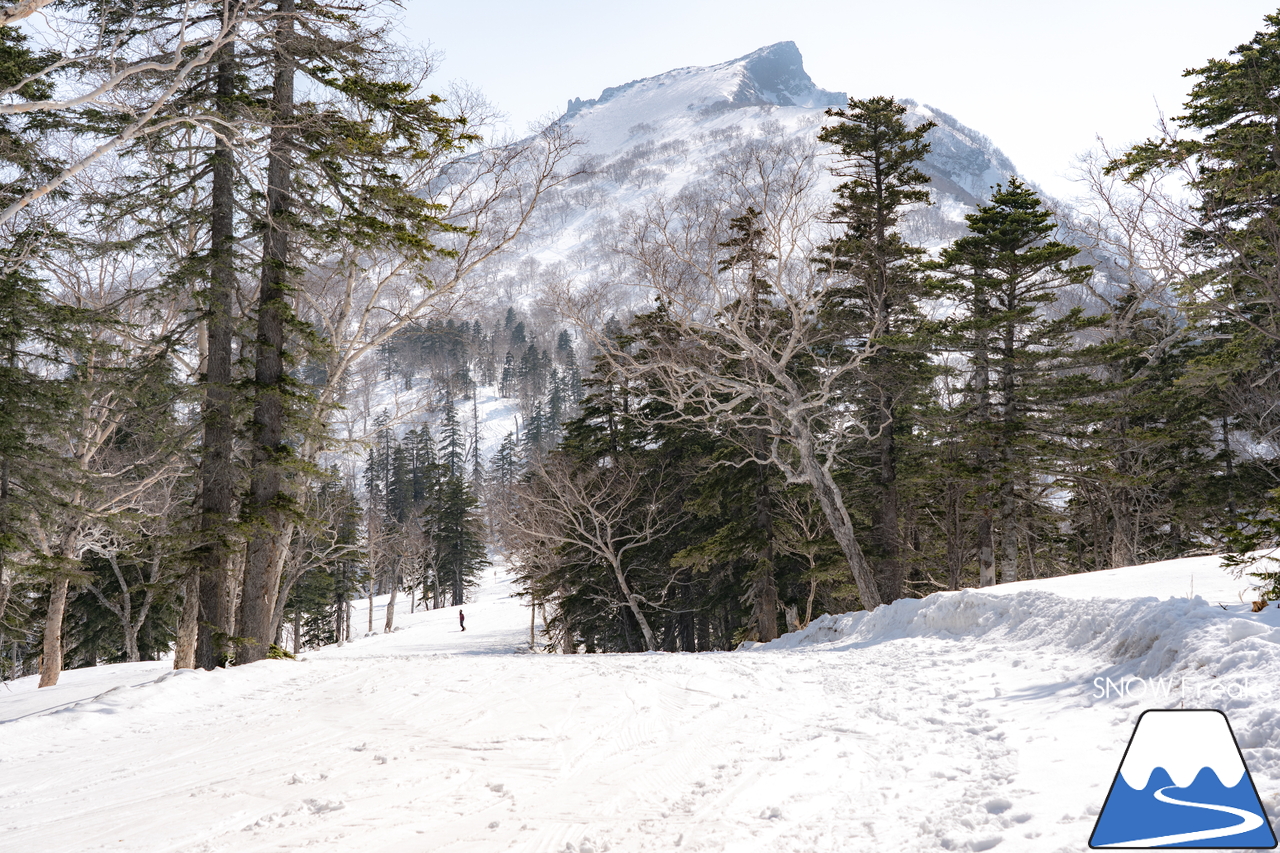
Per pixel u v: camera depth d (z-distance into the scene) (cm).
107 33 1214
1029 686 833
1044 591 1152
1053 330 2312
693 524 3198
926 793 547
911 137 2334
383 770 713
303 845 523
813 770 642
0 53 1434
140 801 668
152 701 1126
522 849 497
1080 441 2434
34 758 879
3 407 1488
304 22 1500
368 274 1947
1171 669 675
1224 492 2577
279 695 1170
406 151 1658
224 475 1570
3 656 3659
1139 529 2817
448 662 1391
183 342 1625
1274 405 2305
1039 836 429
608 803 590
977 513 2430
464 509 7050
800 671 1212
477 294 2002
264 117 1420
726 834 502
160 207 1516
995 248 2367
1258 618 670
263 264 1628
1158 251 1518
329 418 1959
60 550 2212
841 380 2469
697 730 828
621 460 3212
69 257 1697
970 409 2489
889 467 2477
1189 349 2802
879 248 2266
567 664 1336
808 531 2661
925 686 952
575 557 3281
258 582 1622
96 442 2009
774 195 2083
